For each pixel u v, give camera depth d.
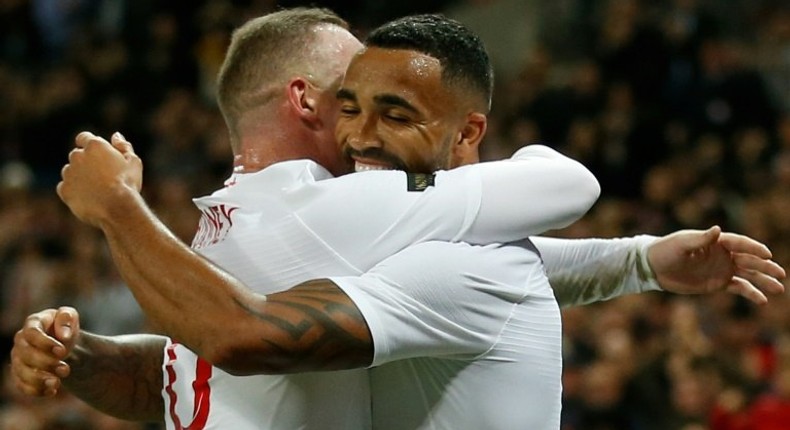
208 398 5.12
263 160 5.40
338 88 5.44
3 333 19.61
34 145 24.61
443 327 4.78
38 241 21.20
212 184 23.25
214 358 4.57
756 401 14.84
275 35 5.46
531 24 26.80
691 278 5.91
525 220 4.99
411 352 4.77
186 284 4.61
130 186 4.80
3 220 21.45
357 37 5.76
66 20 27.27
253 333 4.53
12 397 16.30
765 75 25.66
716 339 16.52
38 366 4.97
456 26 5.21
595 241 6.09
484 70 5.22
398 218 4.90
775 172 22.02
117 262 4.72
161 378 5.91
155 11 26.45
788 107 25.27
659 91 23.78
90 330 19.22
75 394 5.81
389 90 5.05
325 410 5.00
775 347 15.81
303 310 4.58
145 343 5.96
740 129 23.34
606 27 24.61
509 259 5.01
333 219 4.93
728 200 21.64
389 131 5.08
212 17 26.41
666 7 24.78
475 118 5.22
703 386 15.05
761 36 26.36
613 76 23.92
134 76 25.42
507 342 4.96
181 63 26.05
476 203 4.94
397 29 5.14
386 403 5.11
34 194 22.88
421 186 4.97
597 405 15.69
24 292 20.02
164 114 24.66
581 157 22.48
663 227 20.33
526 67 24.61
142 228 4.73
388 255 4.88
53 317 5.06
